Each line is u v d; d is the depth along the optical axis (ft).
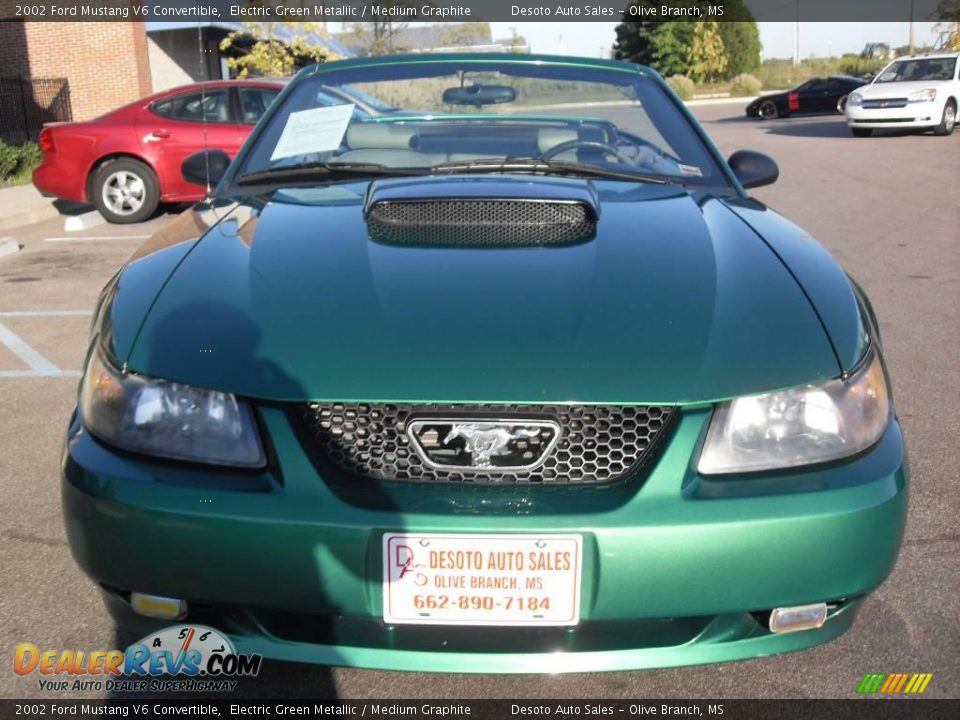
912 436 12.28
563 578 5.84
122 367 6.46
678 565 5.81
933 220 29.81
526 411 5.98
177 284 7.08
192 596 6.08
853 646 7.73
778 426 6.09
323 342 6.29
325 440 6.10
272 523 5.86
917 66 63.36
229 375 6.19
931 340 16.76
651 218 8.12
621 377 6.02
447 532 5.80
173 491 6.01
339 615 6.07
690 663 6.15
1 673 7.36
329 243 7.54
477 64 10.89
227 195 9.49
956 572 8.85
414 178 9.08
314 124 10.56
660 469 5.94
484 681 7.33
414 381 5.99
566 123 10.68
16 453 11.86
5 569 8.93
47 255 26.13
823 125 77.92
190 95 32.07
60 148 31.55
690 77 180.14
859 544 6.02
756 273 7.13
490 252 7.30
